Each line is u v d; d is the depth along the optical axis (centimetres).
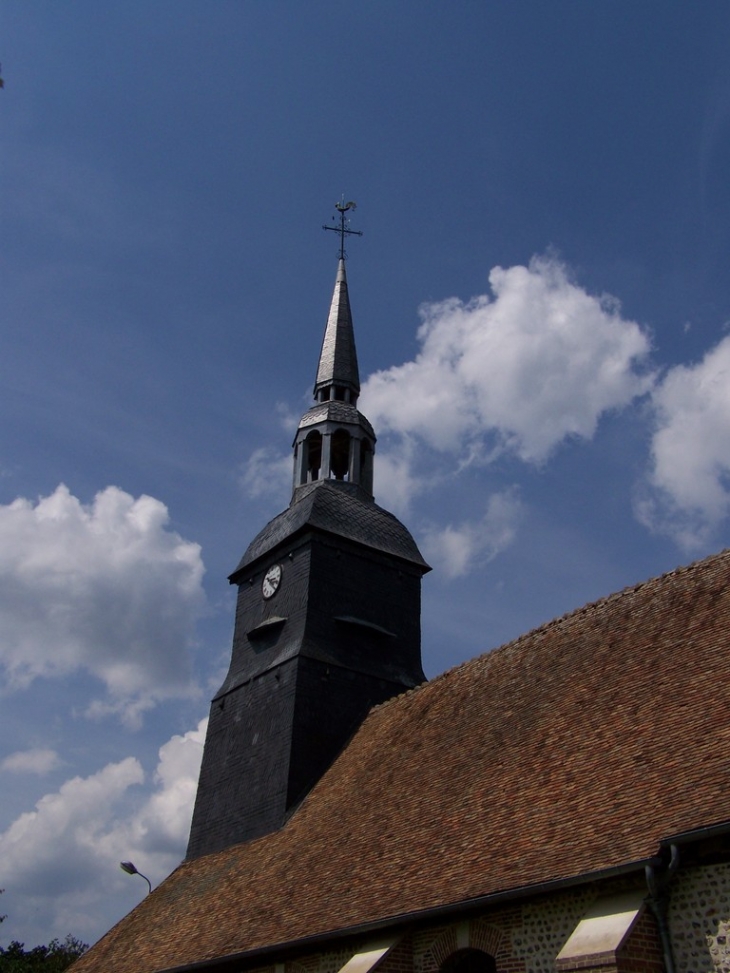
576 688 1712
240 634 2823
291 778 2295
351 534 2734
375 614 2694
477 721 1905
